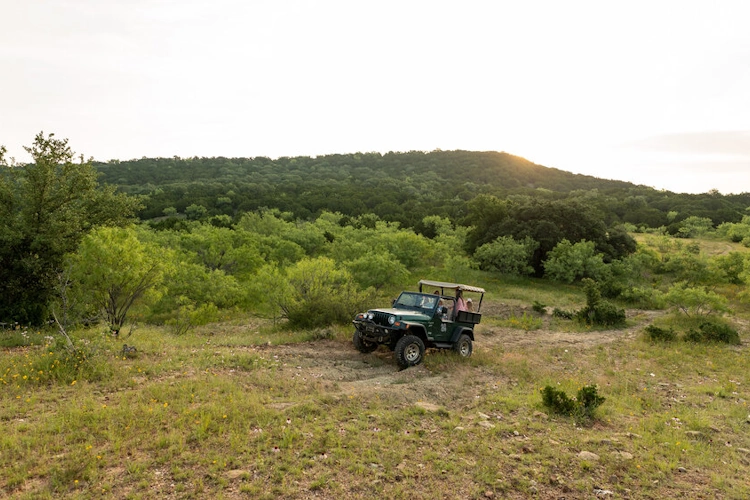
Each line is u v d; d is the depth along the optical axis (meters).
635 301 25.84
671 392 9.64
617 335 16.80
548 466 5.66
